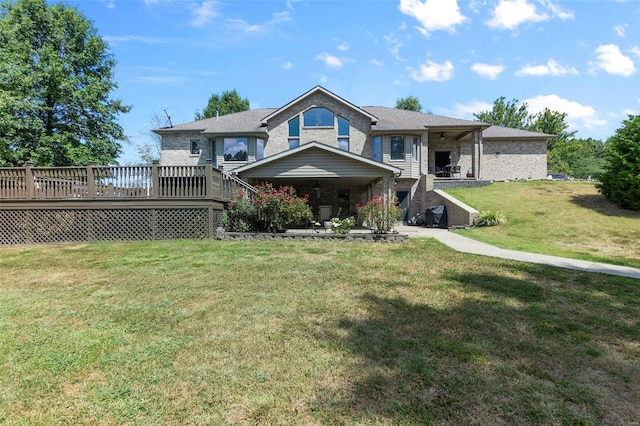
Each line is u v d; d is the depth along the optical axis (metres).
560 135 41.72
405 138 19.62
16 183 10.80
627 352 3.40
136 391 2.78
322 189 20.95
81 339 3.72
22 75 18.30
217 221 11.62
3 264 7.58
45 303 4.91
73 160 20.03
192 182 11.02
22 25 19.66
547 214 13.95
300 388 2.79
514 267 7.03
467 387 2.78
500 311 4.50
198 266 7.09
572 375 2.98
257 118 23.12
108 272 6.70
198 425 2.38
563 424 2.38
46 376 3.00
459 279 6.10
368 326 4.01
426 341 3.61
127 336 3.79
